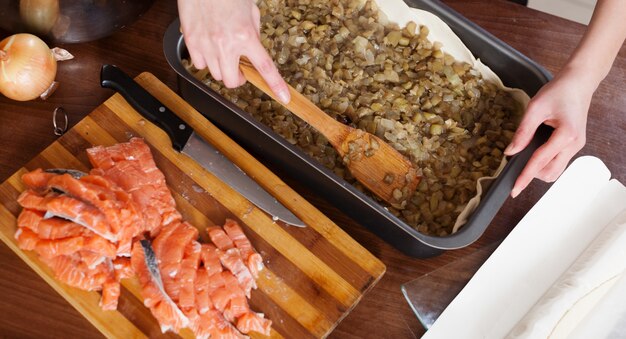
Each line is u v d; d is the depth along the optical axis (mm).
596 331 933
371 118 1012
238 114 955
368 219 944
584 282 941
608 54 985
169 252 917
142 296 909
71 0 980
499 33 1110
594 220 993
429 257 951
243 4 936
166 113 992
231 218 962
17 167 993
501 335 933
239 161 991
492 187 939
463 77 1040
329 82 1022
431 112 1021
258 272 934
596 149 1048
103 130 993
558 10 1410
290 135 998
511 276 960
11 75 978
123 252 909
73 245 889
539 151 939
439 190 983
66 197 893
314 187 971
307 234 960
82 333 919
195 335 900
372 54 1045
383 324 950
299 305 926
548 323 920
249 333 910
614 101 1075
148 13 1092
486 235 997
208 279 913
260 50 922
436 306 951
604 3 989
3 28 1033
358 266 949
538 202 999
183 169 980
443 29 1037
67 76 1047
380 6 1064
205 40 926
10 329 914
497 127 1016
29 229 911
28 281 935
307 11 1071
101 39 1070
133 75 1058
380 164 975
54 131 1015
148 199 942
